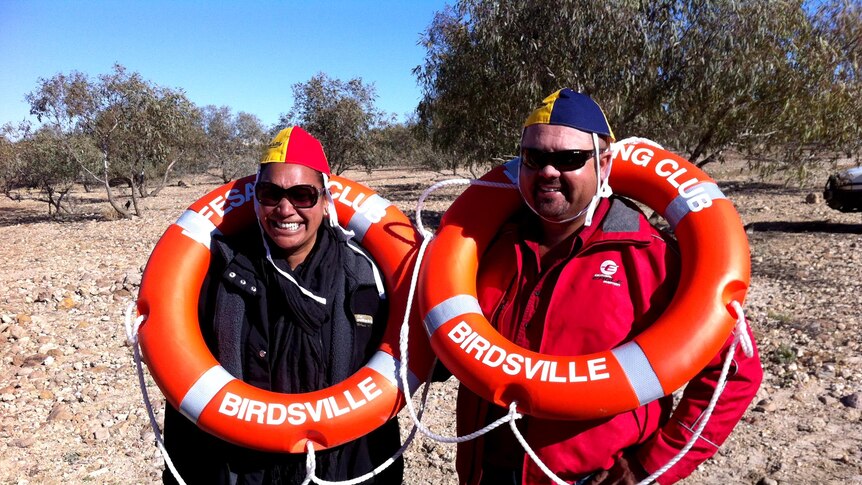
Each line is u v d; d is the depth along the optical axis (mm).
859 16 9133
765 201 16031
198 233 2346
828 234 11125
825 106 9023
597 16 8398
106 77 19828
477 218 2258
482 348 1967
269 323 2123
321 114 22203
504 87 9844
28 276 10469
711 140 9781
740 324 1880
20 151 22203
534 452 1946
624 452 1951
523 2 9047
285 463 2127
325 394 2090
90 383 5492
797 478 3633
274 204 1998
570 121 1824
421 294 2178
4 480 3986
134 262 11352
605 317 1904
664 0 8633
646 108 9219
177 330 2178
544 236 2061
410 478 3900
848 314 6480
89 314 7586
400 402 2176
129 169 21641
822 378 4973
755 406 4602
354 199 2502
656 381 1816
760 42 8586
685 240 2064
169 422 2209
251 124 44250
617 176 2303
